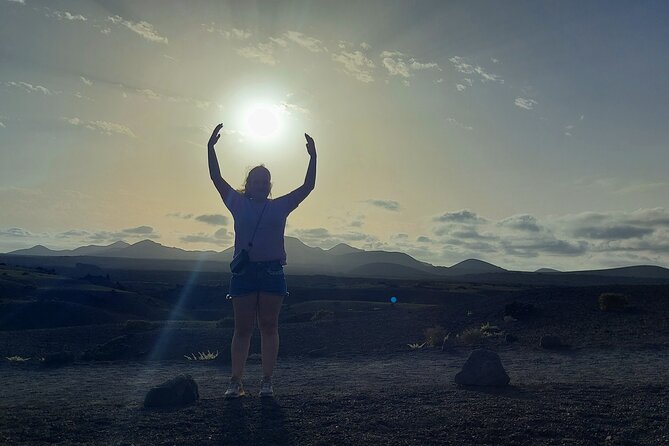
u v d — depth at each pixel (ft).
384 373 50.49
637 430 19.34
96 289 237.86
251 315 23.18
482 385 29.48
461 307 97.96
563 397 24.89
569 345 66.33
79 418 20.39
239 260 22.52
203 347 75.92
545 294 100.22
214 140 24.27
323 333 83.56
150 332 86.84
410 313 99.14
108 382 48.19
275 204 23.15
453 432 18.72
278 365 60.70
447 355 65.26
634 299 92.38
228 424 19.25
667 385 29.43
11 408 23.88
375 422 19.72
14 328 165.78
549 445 17.72
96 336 97.86
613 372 46.91
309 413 20.89
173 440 17.51
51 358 65.26
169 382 23.27
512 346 68.64
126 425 19.27
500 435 18.48
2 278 234.38
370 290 358.84
